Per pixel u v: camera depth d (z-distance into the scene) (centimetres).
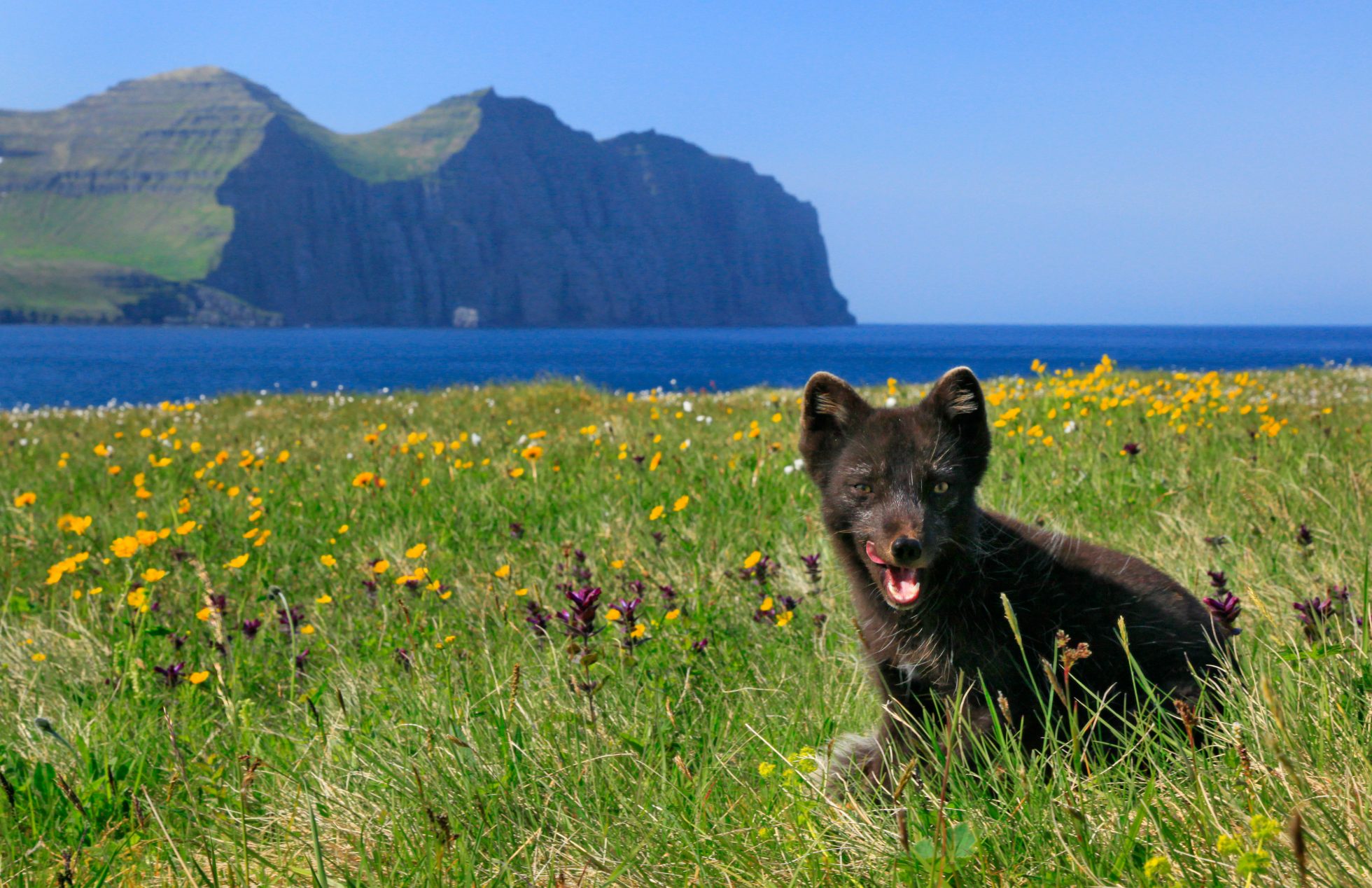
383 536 703
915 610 376
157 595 594
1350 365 2709
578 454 996
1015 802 278
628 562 594
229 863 289
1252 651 357
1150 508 636
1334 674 310
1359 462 698
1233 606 335
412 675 445
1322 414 1034
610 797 325
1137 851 263
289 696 466
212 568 650
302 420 1611
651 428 1156
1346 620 353
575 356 12394
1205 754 302
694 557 608
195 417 1730
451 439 1187
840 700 411
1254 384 1581
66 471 1094
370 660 484
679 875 279
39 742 402
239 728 409
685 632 479
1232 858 239
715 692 416
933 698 363
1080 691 344
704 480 803
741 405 1570
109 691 461
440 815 305
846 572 418
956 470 382
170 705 439
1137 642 346
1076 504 664
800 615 506
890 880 259
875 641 391
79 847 308
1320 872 230
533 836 299
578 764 333
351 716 414
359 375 7731
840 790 337
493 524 736
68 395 5391
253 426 1563
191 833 332
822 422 430
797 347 17575
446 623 533
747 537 649
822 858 275
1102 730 336
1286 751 277
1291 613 409
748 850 280
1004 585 363
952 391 402
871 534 376
